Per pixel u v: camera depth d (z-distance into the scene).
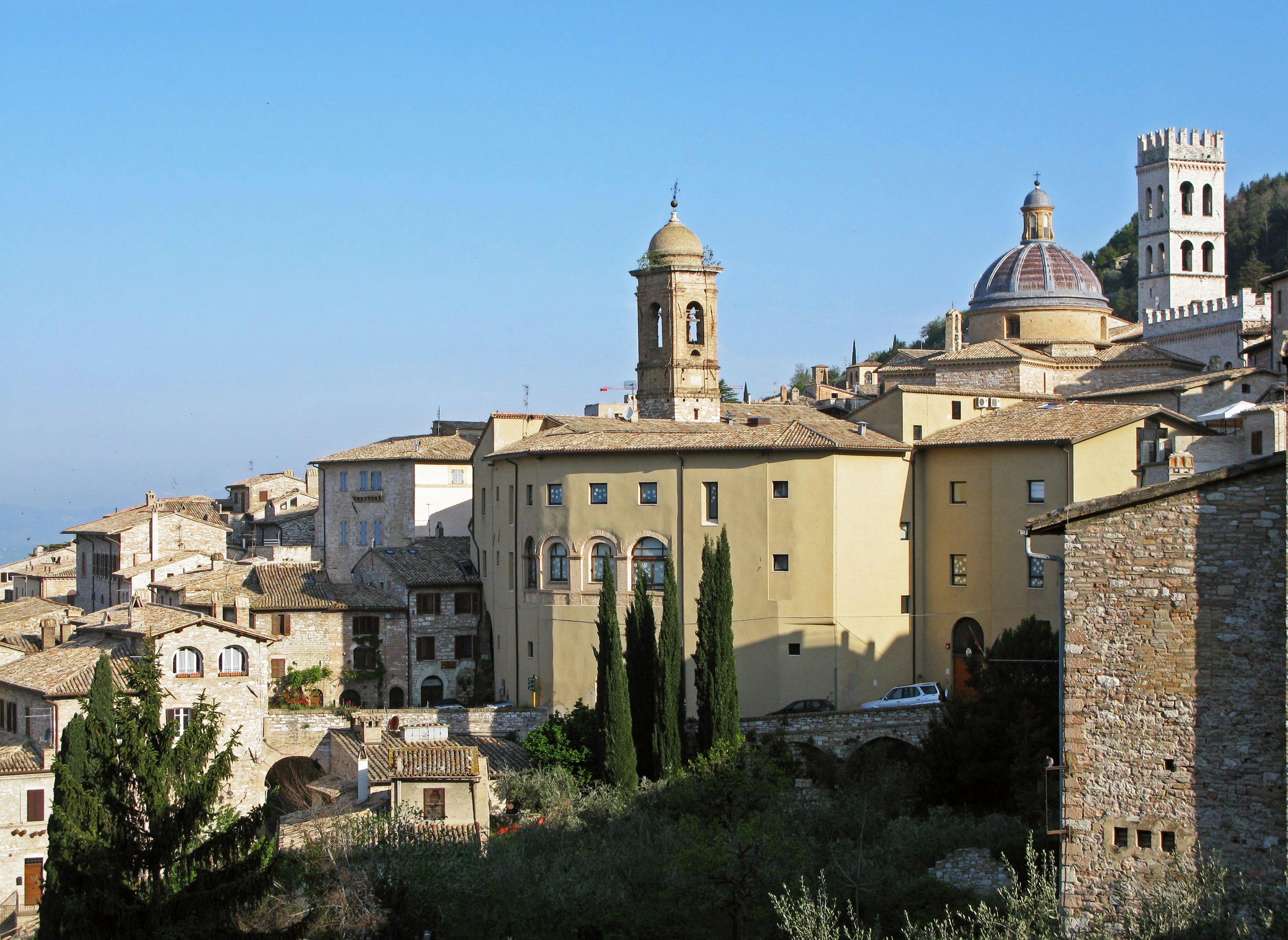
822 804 65.69
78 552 144.88
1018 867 49.62
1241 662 33.59
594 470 86.50
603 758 71.00
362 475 127.50
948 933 39.44
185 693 80.50
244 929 47.25
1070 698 35.06
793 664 81.81
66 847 44.00
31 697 80.12
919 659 84.75
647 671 73.75
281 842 58.25
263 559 125.56
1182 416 77.94
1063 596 35.25
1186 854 33.88
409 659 97.94
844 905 48.78
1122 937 32.72
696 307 110.38
